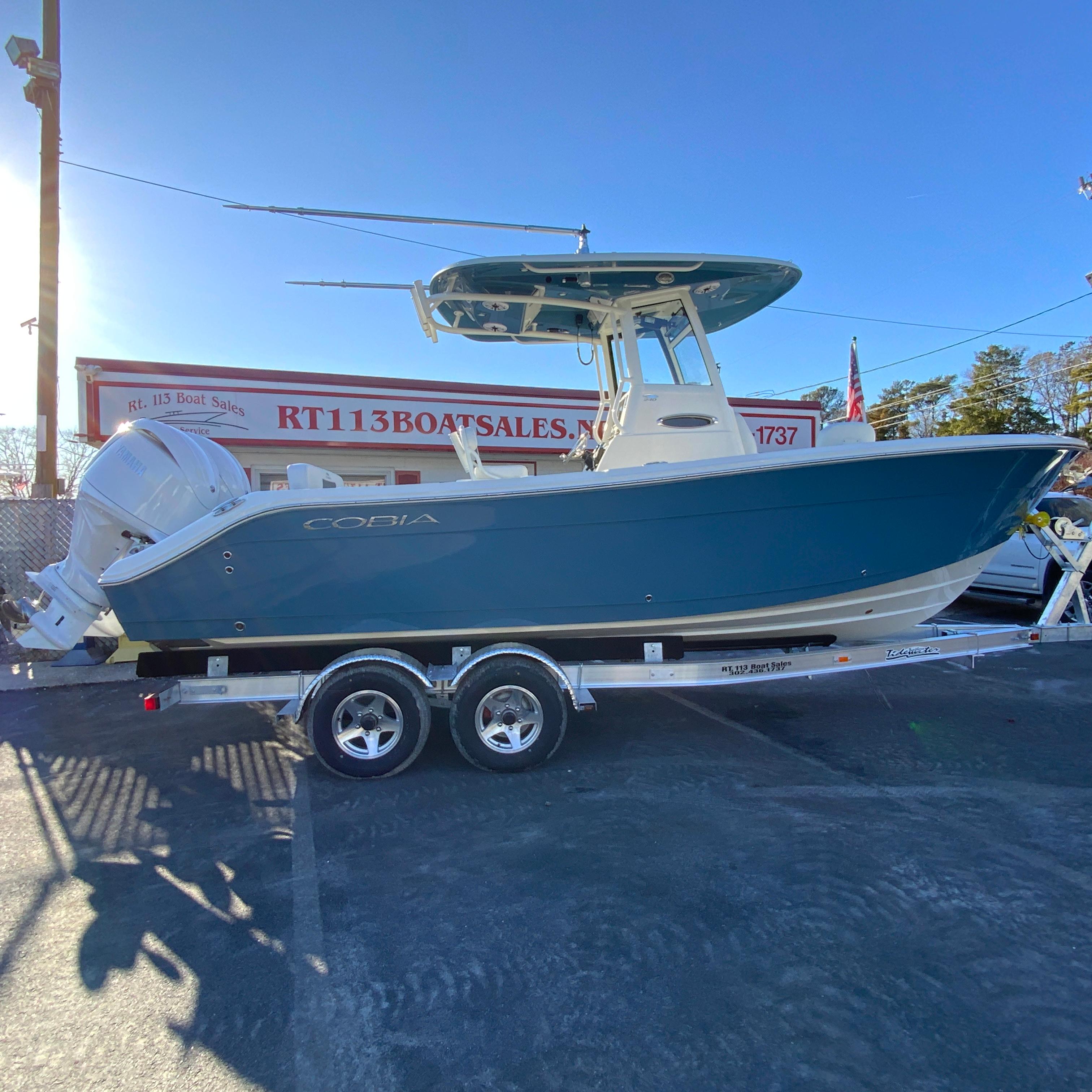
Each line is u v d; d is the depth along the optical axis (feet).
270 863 11.46
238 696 15.08
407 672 14.74
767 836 11.89
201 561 14.15
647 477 13.92
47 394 30.09
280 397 36.52
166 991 8.37
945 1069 6.92
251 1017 7.89
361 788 14.49
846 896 10.04
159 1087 6.93
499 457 40.96
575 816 12.85
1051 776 14.47
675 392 17.22
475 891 10.41
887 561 14.82
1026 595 30.78
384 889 10.55
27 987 8.48
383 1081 6.94
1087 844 11.50
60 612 15.53
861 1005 7.84
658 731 17.85
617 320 18.62
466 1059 7.19
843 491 14.30
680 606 14.64
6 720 19.76
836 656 15.84
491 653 14.69
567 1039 7.44
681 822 12.52
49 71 29.66
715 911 9.71
